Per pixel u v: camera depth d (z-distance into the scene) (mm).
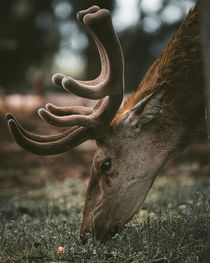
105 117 6797
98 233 6777
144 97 7129
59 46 29641
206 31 4832
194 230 6414
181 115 7023
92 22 6215
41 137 6910
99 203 6844
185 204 9102
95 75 23797
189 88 7016
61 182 12703
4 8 31344
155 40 29047
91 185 6941
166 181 11898
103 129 6844
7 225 7578
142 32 28109
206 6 4812
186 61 7012
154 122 6969
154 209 7867
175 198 9617
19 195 11391
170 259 5703
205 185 11344
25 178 13445
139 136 6938
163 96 6641
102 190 6867
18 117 20266
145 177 6969
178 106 7012
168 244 6070
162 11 28188
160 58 7262
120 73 6672
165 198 9594
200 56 6957
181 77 7016
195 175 13086
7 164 15336
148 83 7219
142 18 26594
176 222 6801
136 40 27156
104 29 6309
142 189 6969
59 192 11258
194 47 7000
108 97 6746
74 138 6781
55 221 7668
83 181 12602
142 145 6949
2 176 13750
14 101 22719
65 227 7012
